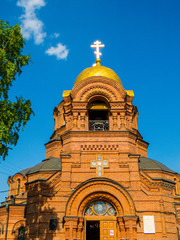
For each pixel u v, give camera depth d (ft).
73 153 87.40
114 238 79.71
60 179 84.74
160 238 78.69
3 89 66.18
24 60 71.61
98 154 87.61
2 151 62.90
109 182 82.28
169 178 106.01
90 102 98.78
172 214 84.74
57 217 80.28
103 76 97.40
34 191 85.40
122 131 90.17
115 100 95.30
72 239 76.74
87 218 81.61
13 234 103.14
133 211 79.46
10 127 65.46
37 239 77.41
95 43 116.26
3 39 69.51
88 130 92.17
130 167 86.02
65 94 100.94
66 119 97.66
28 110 69.77
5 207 107.65
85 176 84.89
